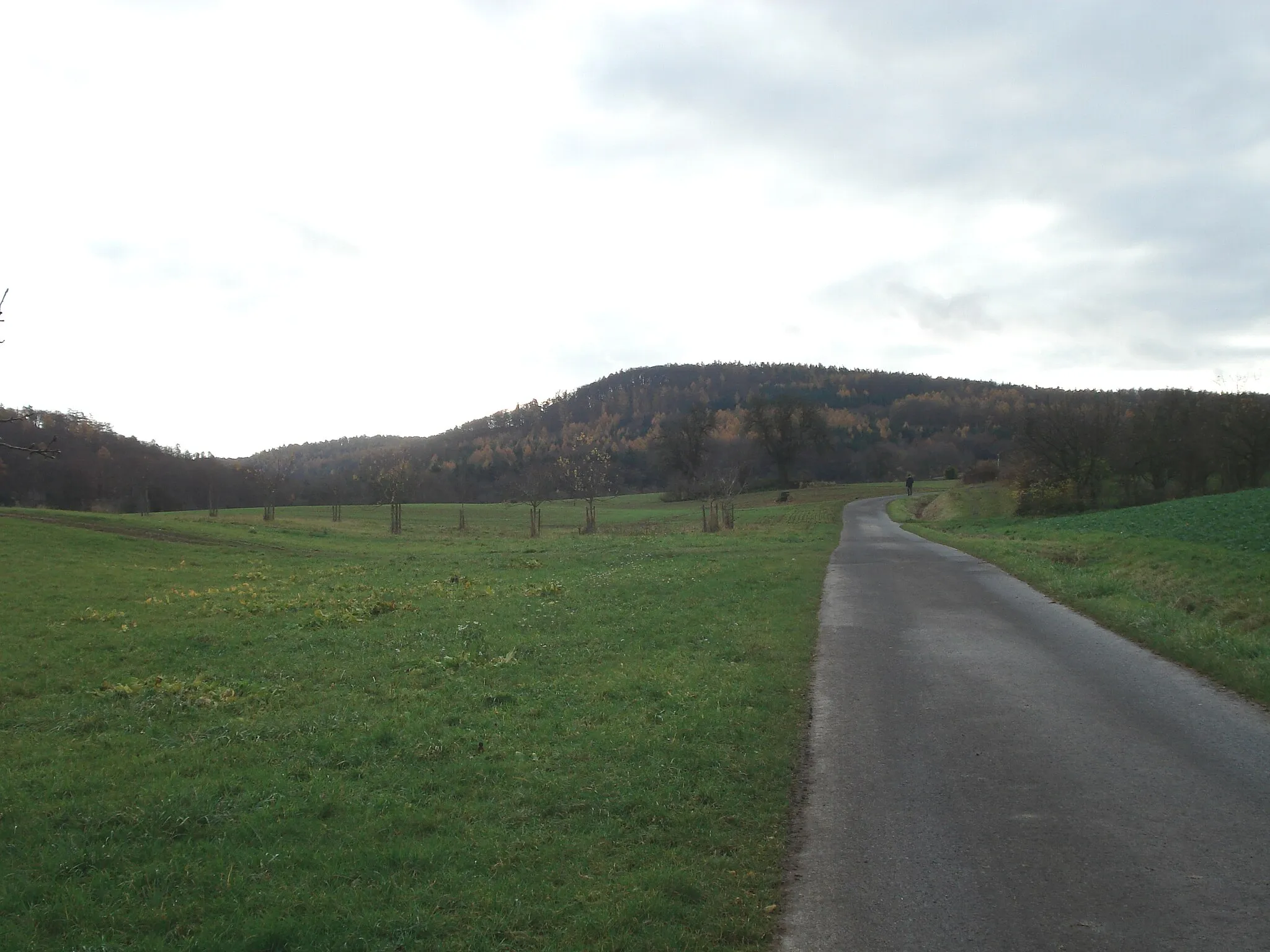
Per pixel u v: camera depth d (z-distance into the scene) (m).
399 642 15.76
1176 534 29.17
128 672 14.32
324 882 6.07
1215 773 7.83
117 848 6.73
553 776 8.09
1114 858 6.16
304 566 33.03
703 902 5.68
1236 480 63.91
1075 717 9.80
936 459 145.75
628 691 11.31
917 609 18.39
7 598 22.09
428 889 5.90
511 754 8.82
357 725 10.20
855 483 132.88
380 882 6.04
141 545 37.06
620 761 8.47
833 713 10.33
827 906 5.61
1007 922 5.32
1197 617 15.68
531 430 177.38
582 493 67.62
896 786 7.82
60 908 5.76
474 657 14.00
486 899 5.73
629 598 20.33
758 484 117.06
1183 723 9.41
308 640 16.44
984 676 12.03
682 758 8.47
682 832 6.80
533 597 21.34
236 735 10.08
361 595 23.38
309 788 8.01
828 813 7.23
